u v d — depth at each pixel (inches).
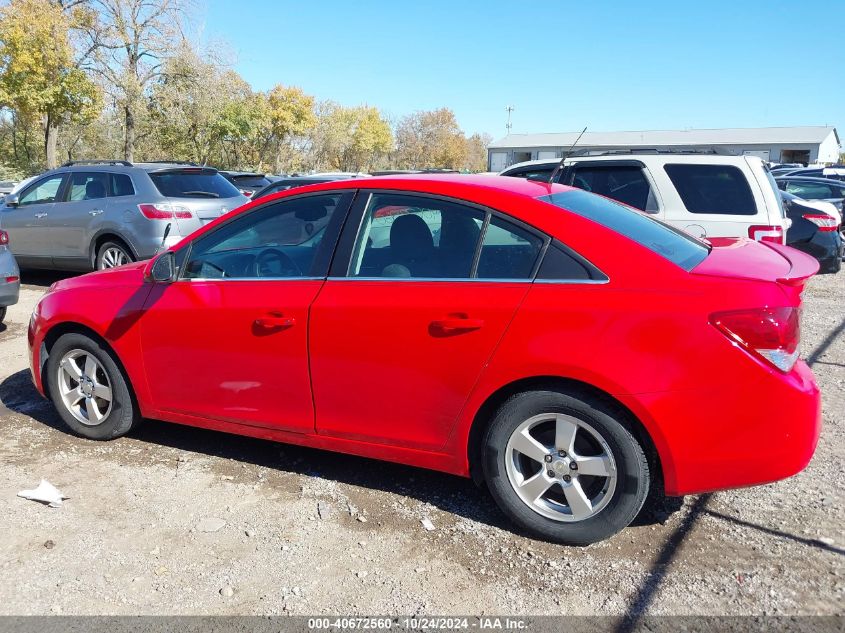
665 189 263.3
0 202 417.4
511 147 2571.4
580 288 119.6
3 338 277.6
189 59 1378.0
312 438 145.0
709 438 112.8
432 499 143.9
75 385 174.9
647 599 110.0
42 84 1166.3
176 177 363.3
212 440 174.7
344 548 126.5
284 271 146.6
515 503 127.5
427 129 3331.7
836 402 194.1
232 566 121.5
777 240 248.2
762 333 110.3
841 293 379.6
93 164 380.2
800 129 2401.6
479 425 130.8
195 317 151.2
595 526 122.1
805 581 113.0
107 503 143.3
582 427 120.7
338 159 2689.5
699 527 129.9
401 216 136.7
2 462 162.4
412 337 128.7
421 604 110.7
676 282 115.6
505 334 121.6
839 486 143.9
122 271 171.5
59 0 1259.2
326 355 137.3
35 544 128.6
